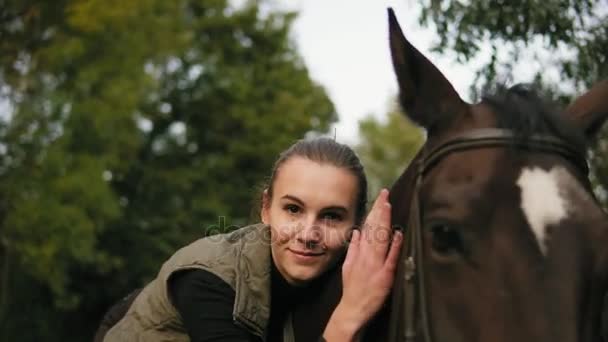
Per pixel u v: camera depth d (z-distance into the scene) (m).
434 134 2.51
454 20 4.29
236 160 24.28
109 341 2.98
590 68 4.17
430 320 2.27
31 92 16.59
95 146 17.73
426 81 2.54
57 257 16.95
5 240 16.45
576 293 2.11
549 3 4.05
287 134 24.25
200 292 2.73
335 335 2.58
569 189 2.23
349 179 2.78
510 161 2.27
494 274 2.15
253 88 24.75
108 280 22.30
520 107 2.34
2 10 16.27
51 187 16.44
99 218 17.52
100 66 17.89
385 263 2.58
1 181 16.36
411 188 2.56
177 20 22.05
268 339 2.95
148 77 18.83
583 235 2.17
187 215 23.16
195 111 24.58
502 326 2.12
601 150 4.31
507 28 4.23
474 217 2.20
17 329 19.78
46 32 16.95
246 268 2.78
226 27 24.94
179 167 23.97
